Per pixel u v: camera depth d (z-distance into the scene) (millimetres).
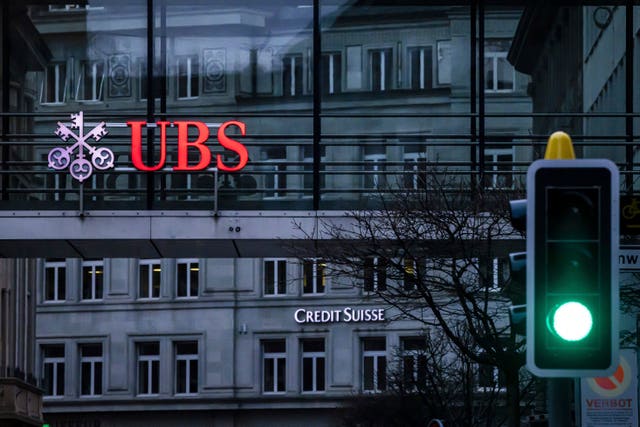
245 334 101312
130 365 102125
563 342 12242
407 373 58219
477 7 36375
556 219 12273
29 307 81875
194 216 34969
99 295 103000
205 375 101188
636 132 36281
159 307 102125
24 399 74875
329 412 100312
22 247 36125
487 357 36969
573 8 35875
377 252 34625
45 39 36156
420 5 36625
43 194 35312
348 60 36750
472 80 36188
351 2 36781
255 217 35000
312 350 101375
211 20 36125
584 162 12273
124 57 36031
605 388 28375
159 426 101438
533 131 35844
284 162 35688
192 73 36031
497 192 34375
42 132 35781
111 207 35094
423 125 36188
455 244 34250
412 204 34500
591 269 12258
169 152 35250
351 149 36188
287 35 36625
